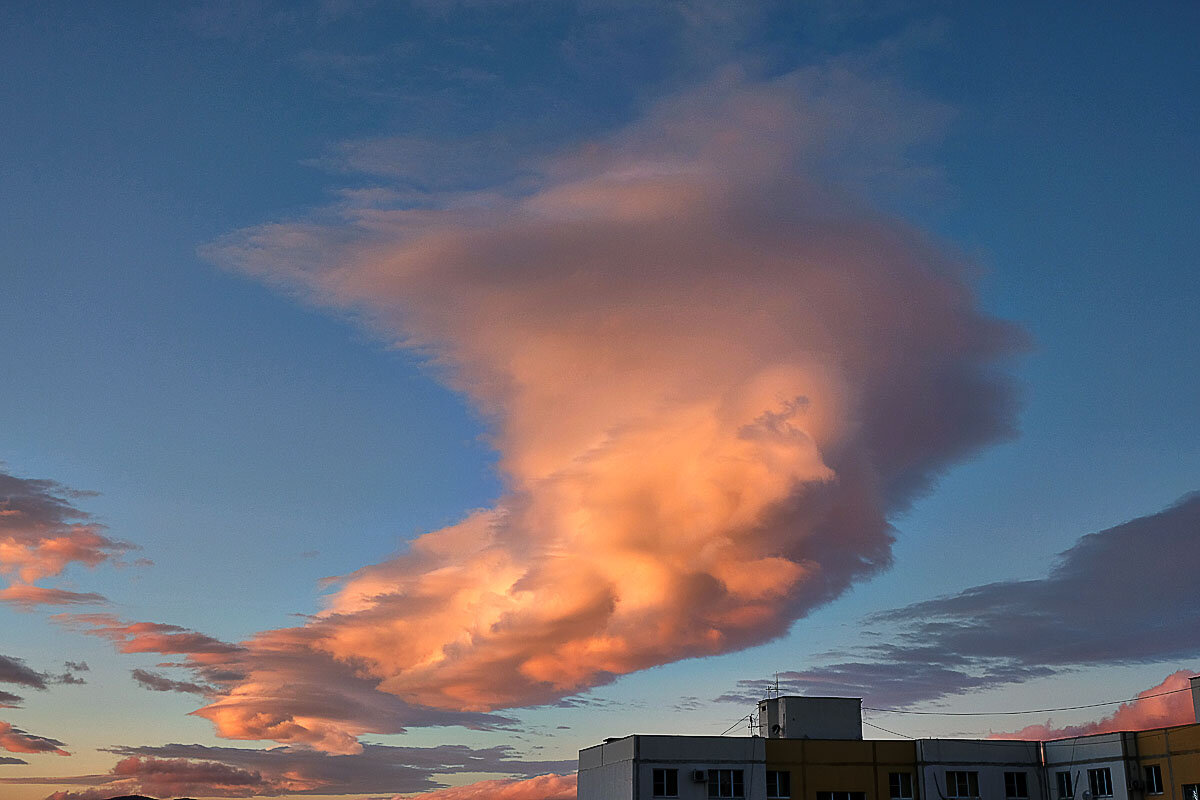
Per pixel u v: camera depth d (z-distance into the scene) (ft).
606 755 280.92
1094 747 268.41
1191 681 263.08
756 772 269.64
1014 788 278.26
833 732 284.41
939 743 277.85
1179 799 250.16
